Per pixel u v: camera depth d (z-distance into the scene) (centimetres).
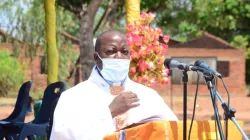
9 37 3259
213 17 4034
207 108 3500
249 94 4950
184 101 568
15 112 1116
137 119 651
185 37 4762
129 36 992
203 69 581
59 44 3309
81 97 640
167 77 1009
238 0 4553
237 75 4941
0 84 3809
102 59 653
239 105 3872
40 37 3212
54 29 1141
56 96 1007
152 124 543
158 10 3156
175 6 3541
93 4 2141
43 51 3372
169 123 547
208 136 562
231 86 4950
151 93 691
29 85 1098
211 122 569
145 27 1003
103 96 650
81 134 602
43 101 1031
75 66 3212
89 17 2142
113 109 616
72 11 2716
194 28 4453
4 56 3806
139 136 546
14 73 3812
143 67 981
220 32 5791
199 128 562
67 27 3428
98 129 602
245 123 2762
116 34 660
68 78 3288
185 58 4159
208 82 580
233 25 4481
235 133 576
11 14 3206
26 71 4097
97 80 659
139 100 623
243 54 4953
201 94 4425
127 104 616
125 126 641
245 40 5569
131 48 988
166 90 4700
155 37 1001
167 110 684
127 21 1077
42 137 1047
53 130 616
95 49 664
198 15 3662
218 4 3959
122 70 653
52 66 1139
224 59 4922
